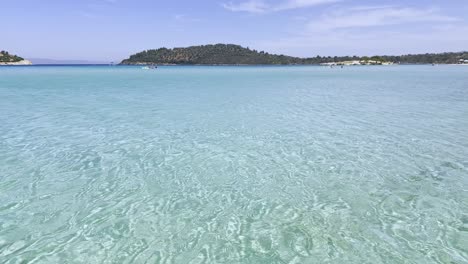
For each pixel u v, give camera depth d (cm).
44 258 568
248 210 740
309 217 707
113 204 768
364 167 1008
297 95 3039
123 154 1130
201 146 1237
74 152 1147
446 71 9675
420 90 3497
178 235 641
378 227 665
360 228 662
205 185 877
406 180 904
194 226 673
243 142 1295
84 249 595
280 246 603
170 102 2477
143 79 5628
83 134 1405
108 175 940
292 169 993
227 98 2767
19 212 726
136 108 2155
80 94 3006
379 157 1102
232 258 570
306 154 1138
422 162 1049
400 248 595
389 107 2234
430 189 845
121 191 837
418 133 1438
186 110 2084
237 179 917
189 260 564
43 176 928
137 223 684
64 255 577
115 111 2025
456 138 1344
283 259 566
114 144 1252
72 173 953
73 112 1972
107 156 1106
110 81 4969
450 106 2264
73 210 737
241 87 3997
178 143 1275
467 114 1927
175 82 4900
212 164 1036
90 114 1909
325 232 648
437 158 1088
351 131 1484
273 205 764
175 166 1016
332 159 1084
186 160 1073
